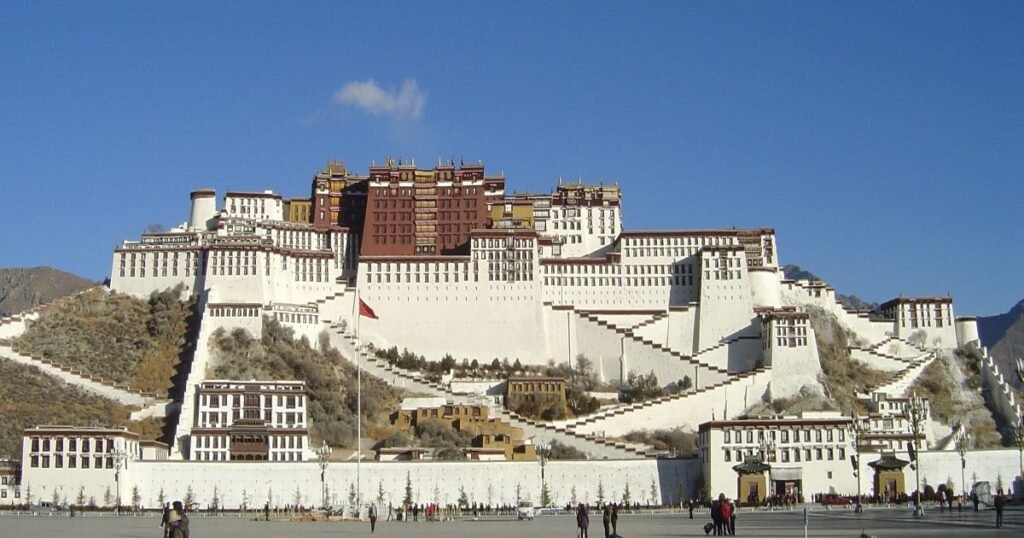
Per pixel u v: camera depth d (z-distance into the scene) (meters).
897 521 169.88
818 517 192.00
